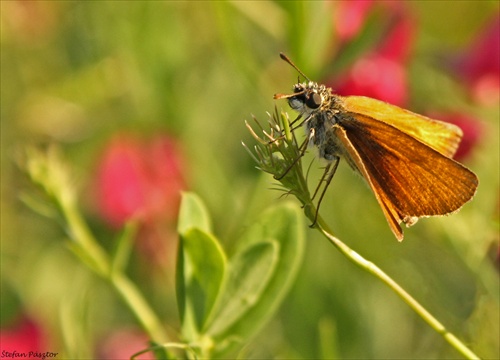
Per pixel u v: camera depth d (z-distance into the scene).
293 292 0.30
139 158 0.31
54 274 0.31
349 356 0.30
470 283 0.28
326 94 0.26
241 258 0.26
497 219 0.28
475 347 0.28
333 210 0.30
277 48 0.30
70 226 0.27
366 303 0.30
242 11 0.30
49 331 0.29
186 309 0.26
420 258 0.29
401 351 0.30
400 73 0.30
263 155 0.25
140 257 0.31
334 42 0.29
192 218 0.26
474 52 0.30
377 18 0.29
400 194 0.26
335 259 0.30
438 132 0.27
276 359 0.29
